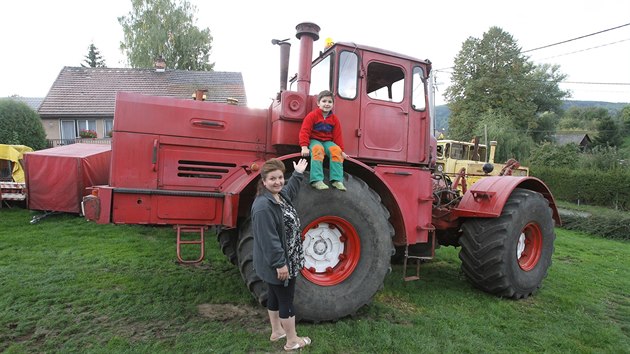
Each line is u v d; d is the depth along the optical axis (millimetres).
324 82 3930
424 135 4285
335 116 3465
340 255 3561
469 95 36156
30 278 4305
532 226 4539
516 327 3516
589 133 44656
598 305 4223
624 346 3236
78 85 19578
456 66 37406
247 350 2844
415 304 3982
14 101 14062
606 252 7660
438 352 2953
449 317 3625
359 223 3477
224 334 3045
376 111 3975
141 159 3561
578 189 19016
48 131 18125
